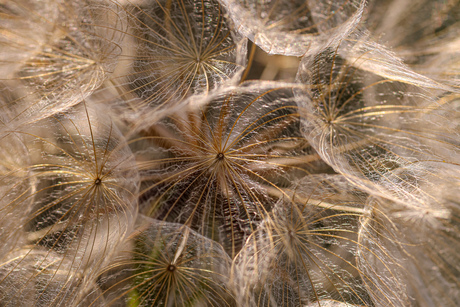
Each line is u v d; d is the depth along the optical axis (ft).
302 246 0.57
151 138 0.59
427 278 0.55
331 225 0.57
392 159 0.57
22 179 0.56
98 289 0.56
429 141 0.57
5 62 0.54
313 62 0.57
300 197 0.57
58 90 0.55
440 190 0.56
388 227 0.56
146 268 0.56
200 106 0.58
